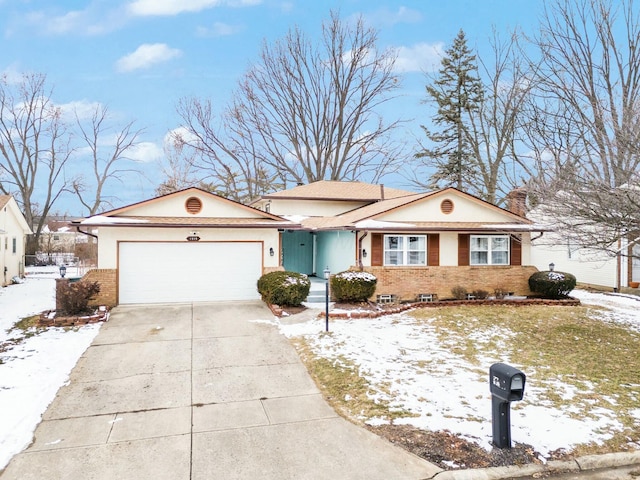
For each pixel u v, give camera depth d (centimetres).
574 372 829
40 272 2727
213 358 891
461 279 1580
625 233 908
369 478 479
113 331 1077
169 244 1416
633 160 887
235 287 1470
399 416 625
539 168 1040
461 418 616
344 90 3491
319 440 562
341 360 870
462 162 3156
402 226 1488
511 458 514
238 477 481
